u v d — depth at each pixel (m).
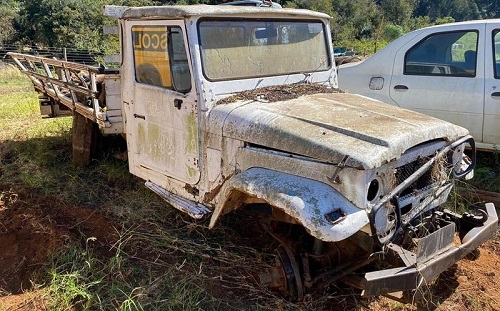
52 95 6.33
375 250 3.25
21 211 5.06
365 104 3.84
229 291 3.66
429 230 3.60
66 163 6.28
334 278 3.37
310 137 3.14
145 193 5.24
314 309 3.40
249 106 3.68
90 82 5.06
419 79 5.96
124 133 5.00
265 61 4.13
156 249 4.20
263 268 3.92
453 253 3.26
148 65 4.21
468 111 5.68
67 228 4.57
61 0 27.20
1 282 4.02
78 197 5.29
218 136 3.69
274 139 3.30
